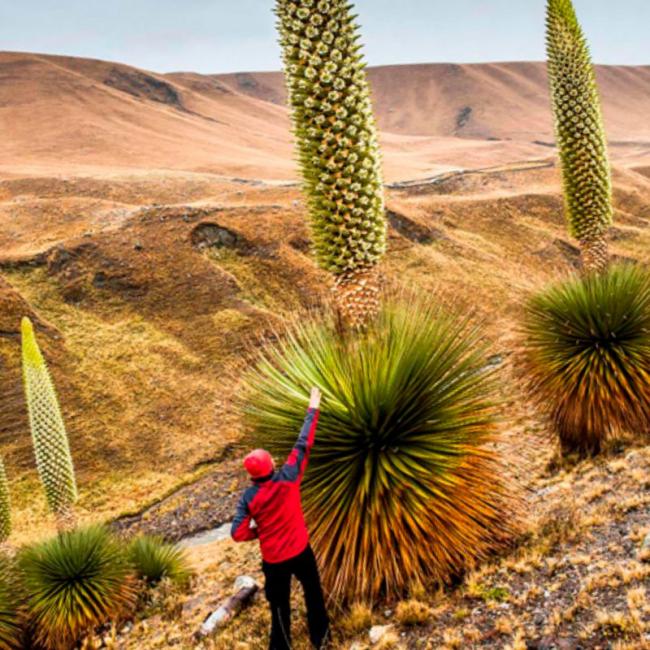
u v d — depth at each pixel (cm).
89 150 17038
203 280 5547
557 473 933
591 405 887
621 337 878
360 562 544
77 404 4016
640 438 910
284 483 489
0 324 4516
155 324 5031
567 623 445
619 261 935
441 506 551
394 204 8119
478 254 7075
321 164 459
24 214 7594
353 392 557
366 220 466
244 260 6019
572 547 582
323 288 5734
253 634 648
